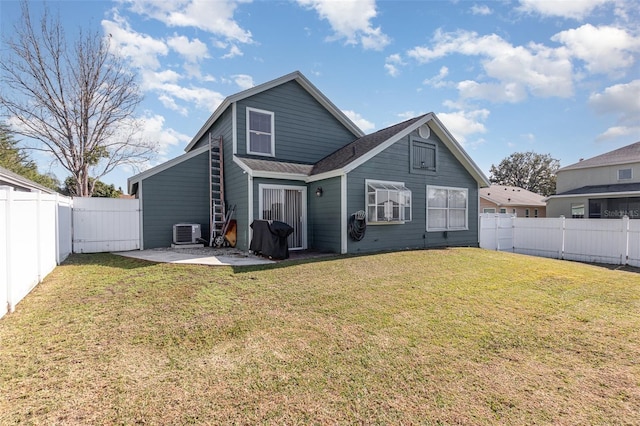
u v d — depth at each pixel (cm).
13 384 254
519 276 717
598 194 2203
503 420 232
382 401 249
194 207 1220
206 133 1438
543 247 1332
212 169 1220
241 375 280
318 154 1296
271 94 1183
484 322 429
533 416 238
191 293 513
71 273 662
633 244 1080
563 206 2433
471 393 265
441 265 802
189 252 998
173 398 244
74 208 1027
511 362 322
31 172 2355
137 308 441
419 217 1166
